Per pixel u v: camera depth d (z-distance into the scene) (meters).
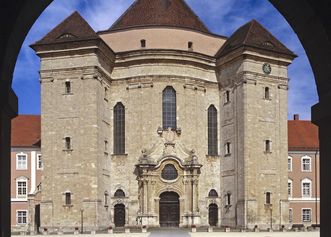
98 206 81.38
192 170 87.56
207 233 73.81
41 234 78.25
